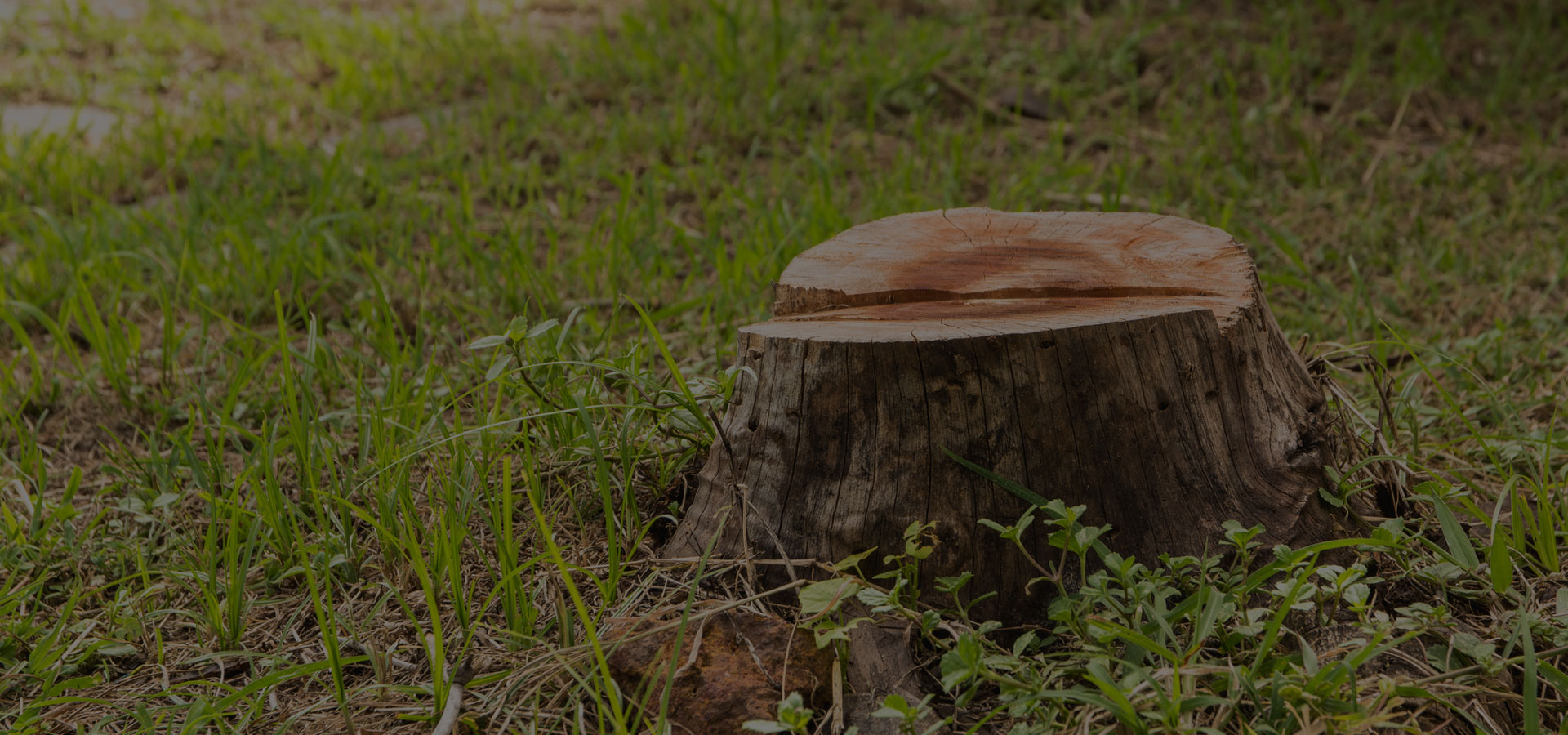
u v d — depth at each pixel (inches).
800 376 82.0
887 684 75.8
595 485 100.3
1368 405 117.0
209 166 205.3
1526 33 256.4
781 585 83.2
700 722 73.4
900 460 80.4
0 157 204.1
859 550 81.7
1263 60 240.8
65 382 141.8
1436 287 160.4
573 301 155.9
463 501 96.0
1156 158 206.1
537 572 92.8
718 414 95.0
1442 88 236.7
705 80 234.2
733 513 87.1
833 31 249.1
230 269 160.2
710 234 170.9
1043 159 201.8
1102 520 80.7
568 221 183.8
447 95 238.4
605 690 72.2
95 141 223.0
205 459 121.4
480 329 148.6
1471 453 112.7
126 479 113.6
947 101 233.1
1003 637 81.0
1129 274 91.5
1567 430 117.1
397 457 104.7
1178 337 81.4
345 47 265.4
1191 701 64.3
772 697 74.3
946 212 108.5
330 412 128.6
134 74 253.1
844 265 96.0
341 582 95.3
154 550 102.6
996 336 77.7
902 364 78.8
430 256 170.1
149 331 156.9
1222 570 79.7
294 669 76.6
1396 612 83.0
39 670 83.9
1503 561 80.0
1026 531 80.6
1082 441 79.7
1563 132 220.4
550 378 103.0
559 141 212.2
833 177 198.4
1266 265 168.2
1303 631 79.0
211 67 261.1
